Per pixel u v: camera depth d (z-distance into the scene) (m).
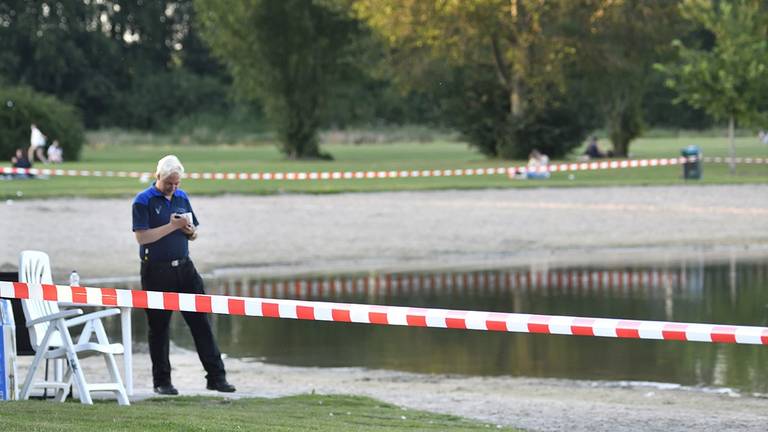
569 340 48.91
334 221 92.69
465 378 41.16
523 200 108.44
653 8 176.12
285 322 54.88
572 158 184.38
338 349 47.62
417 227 90.12
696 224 93.12
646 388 38.91
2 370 30.31
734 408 35.22
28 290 29.11
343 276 70.62
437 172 133.38
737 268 73.00
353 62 198.50
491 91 184.12
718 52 146.12
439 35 175.12
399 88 189.62
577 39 174.88
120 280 66.44
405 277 70.06
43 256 32.31
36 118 184.62
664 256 79.44
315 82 196.50
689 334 25.84
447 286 66.12
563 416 33.97
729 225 92.62
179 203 35.47
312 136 196.12
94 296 29.19
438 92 192.00
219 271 72.50
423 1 170.88
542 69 176.00
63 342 30.47
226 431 25.23
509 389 38.97
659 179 131.88
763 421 33.03
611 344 47.75
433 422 31.55
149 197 35.06
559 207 102.50
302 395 35.41
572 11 174.12
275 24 195.00
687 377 40.72
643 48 179.25
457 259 78.12
